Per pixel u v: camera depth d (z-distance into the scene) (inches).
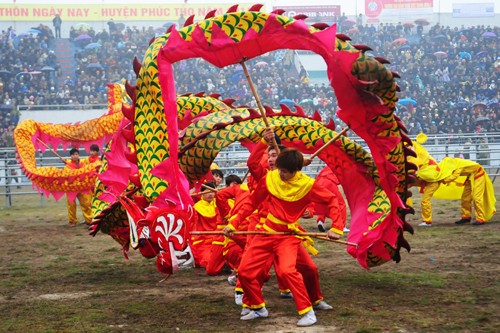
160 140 298.7
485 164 1035.9
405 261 384.8
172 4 2074.3
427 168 537.3
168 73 291.7
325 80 1646.2
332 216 263.1
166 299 309.4
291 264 258.5
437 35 1790.1
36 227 643.5
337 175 333.4
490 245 430.3
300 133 339.0
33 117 1279.5
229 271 375.6
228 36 287.4
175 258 284.4
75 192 644.1
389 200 306.3
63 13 1989.4
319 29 286.4
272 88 1528.1
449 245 437.7
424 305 279.0
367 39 1833.2
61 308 297.1
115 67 1616.6
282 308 283.4
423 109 1407.5
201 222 377.7
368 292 307.1
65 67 1686.8
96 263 422.6
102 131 708.0
